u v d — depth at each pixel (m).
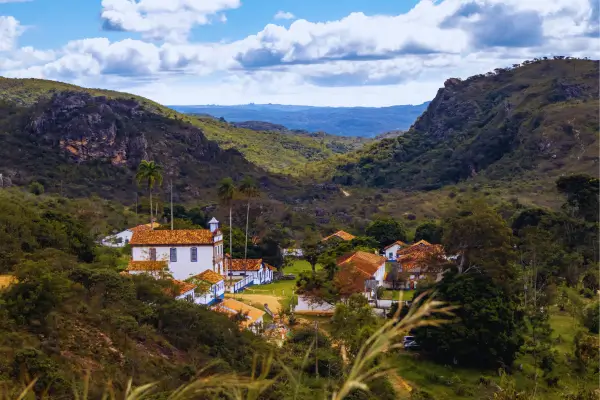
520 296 56.78
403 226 115.12
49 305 29.06
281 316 55.81
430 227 101.75
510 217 100.06
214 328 38.62
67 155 149.50
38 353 22.97
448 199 151.75
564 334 53.44
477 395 39.91
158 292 40.94
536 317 52.75
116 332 31.48
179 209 113.94
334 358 36.88
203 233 64.88
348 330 42.56
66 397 21.03
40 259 38.62
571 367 44.59
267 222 117.19
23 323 27.58
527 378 44.00
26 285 29.17
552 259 67.50
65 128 153.50
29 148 146.12
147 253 63.28
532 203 120.62
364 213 145.75
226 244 85.56
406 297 64.06
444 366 46.81
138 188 145.00
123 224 99.44
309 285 61.97
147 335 33.84
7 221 46.59
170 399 6.86
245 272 77.81
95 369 25.83
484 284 49.31
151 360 29.88
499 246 52.72
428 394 39.66
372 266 70.62
